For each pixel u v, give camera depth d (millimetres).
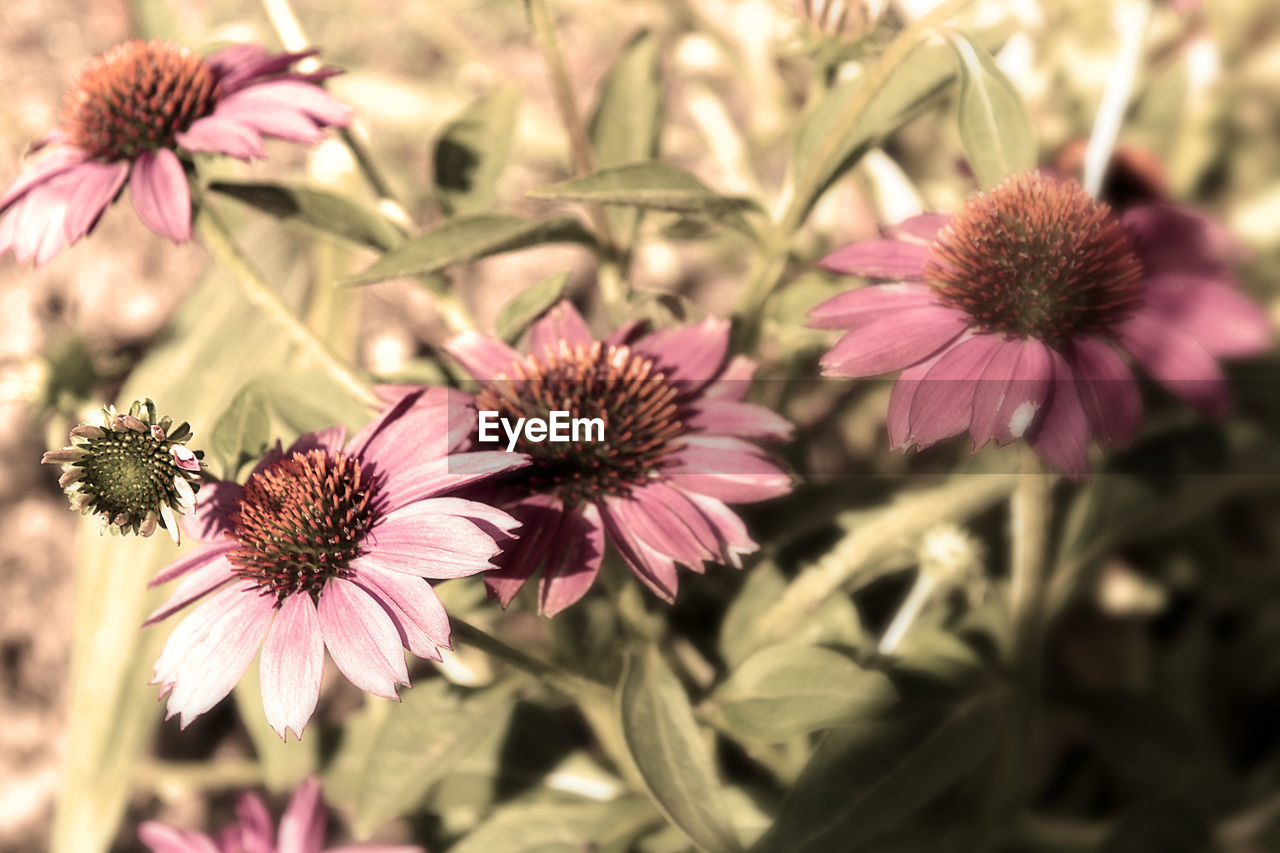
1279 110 542
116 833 592
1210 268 440
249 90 445
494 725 477
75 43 625
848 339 425
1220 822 462
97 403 528
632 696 427
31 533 604
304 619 396
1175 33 552
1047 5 581
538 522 415
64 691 599
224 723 602
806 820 434
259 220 578
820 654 439
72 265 611
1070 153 498
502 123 494
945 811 480
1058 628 540
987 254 423
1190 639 530
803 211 476
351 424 464
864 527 485
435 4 694
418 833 513
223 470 441
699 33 685
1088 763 517
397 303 620
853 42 487
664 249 636
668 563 411
